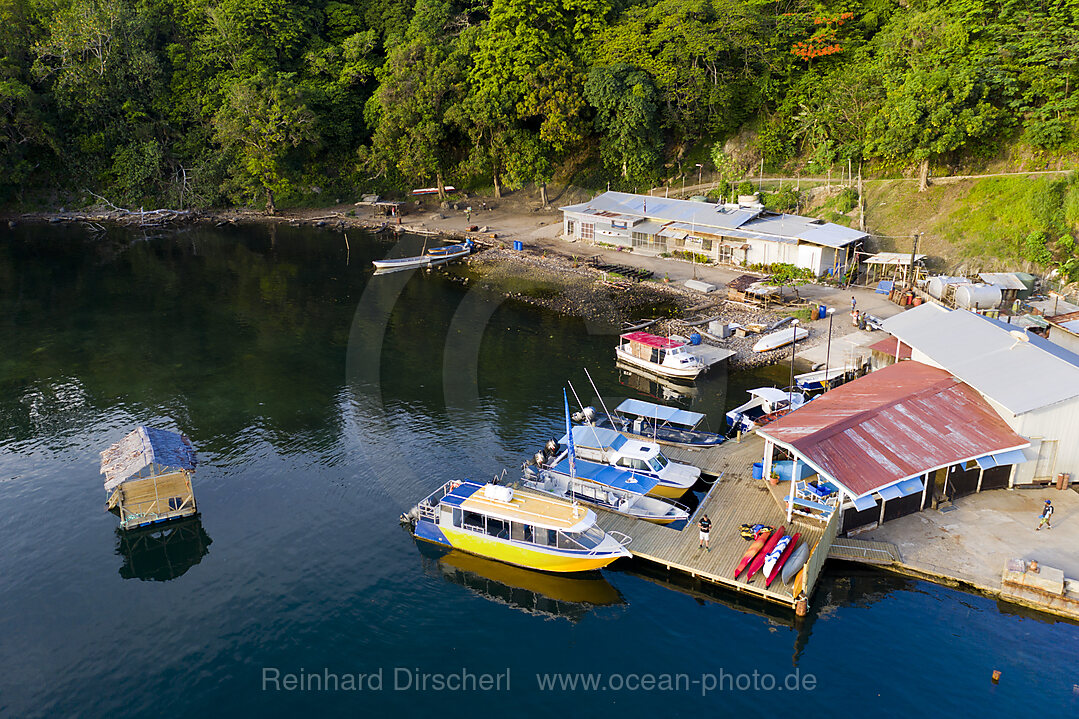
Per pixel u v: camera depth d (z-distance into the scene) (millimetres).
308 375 74125
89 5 147625
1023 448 47969
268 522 50500
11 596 43625
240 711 35594
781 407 61969
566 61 129625
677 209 111438
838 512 44438
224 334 86188
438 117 137500
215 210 154125
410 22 157125
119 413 66000
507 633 40531
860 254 96500
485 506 46656
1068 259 84938
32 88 149625
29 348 81688
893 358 63969
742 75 130125
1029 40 95500
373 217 143250
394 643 39875
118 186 153625
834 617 40375
